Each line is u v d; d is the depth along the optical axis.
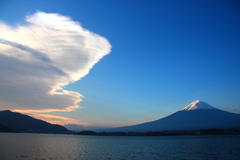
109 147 79.56
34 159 41.44
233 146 76.94
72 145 86.81
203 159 44.22
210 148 69.88
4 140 96.94
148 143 108.69
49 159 42.19
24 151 54.34
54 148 68.06
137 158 46.41
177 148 72.44
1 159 40.16
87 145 89.31
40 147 69.31
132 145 92.50
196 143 100.56
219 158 45.41
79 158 45.19
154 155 52.00
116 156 49.69
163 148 73.81
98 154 53.47
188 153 55.62
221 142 103.62
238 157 46.47
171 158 46.09
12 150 55.56
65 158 44.56
